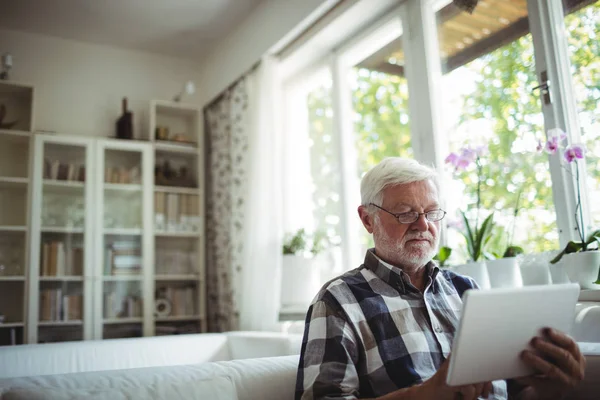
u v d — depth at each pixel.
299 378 1.23
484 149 2.09
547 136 2.00
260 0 3.52
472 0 2.30
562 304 1.04
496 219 2.24
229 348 2.47
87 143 3.76
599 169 1.86
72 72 4.04
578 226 1.82
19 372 1.94
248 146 3.64
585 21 1.93
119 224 3.80
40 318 3.46
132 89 4.23
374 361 1.24
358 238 3.06
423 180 1.44
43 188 3.59
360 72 3.18
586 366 1.22
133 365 2.19
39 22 3.78
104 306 3.67
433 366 1.26
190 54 4.36
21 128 3.66
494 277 1.92
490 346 0.98
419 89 2.62
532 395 1.27
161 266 3.94
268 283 3.21
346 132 3.17
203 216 4.09
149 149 3.96
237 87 3.84
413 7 2.69
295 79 3.69
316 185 3.46
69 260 3.61
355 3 2.77
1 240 3.46
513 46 2.21
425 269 1.45
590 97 1.90
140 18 3.75
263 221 3.37
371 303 1.31
